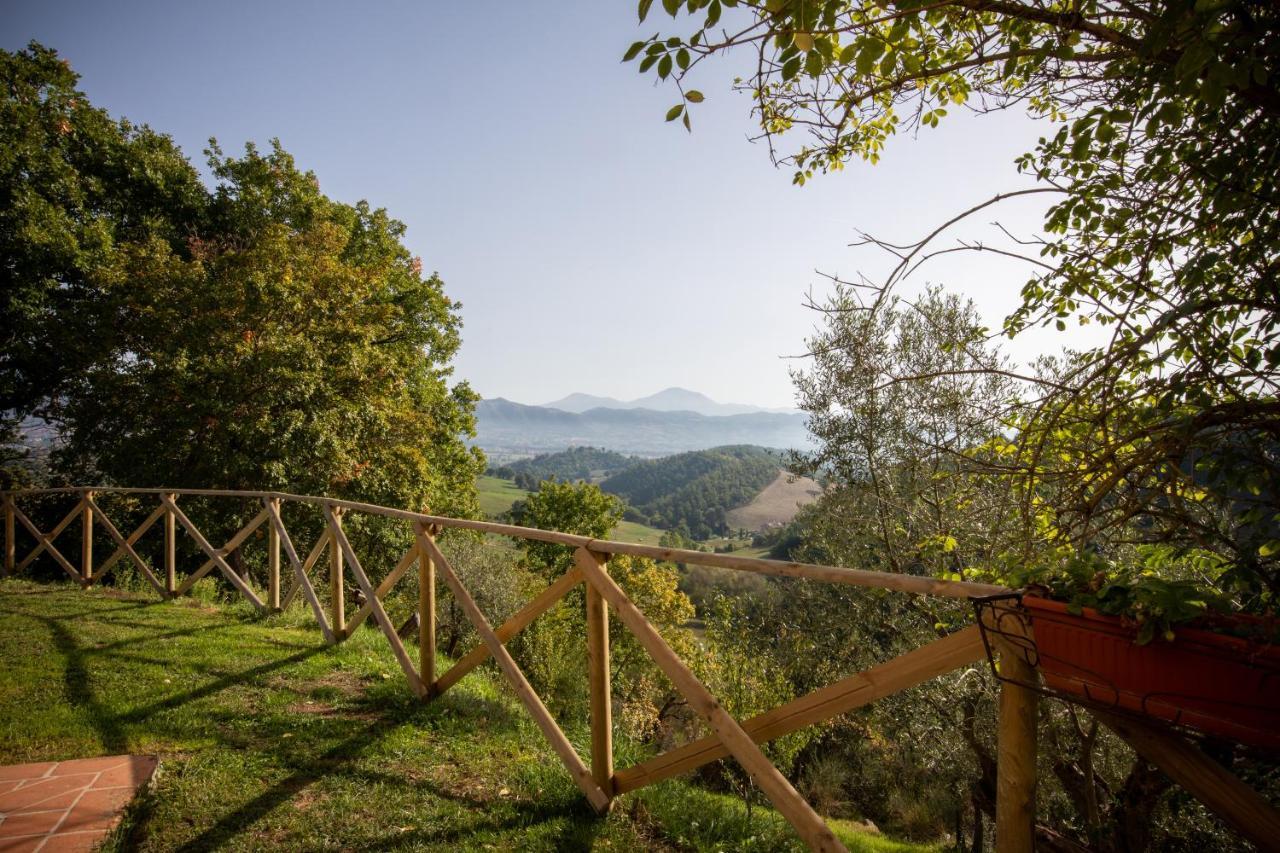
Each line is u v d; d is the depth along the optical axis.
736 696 4.99
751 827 3.17
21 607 6.93
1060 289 3.33
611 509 38.06
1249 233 2.52
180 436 14.29
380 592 5.19
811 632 8.90
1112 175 2.91
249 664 5.16
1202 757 1.48
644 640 2.91
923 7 2.23
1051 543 2.53
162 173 17.64
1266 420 1.86
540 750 3.88
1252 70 1.88
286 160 19.25
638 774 3.07
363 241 21.17
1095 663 1.60
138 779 3.12
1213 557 2.46
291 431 14.71
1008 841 1.79
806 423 8.97
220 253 17.69
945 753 7.52
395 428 18.19
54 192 14.87
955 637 1.96
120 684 4.59
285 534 6.81
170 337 14.47
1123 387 2.31
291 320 16.00
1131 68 2.39
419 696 4.52
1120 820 4.22
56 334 14.31
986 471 3.02
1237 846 4.33
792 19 2.12
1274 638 1.33
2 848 2.49
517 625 3.75
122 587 8.49
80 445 14.86
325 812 3.06
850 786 12.54
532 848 2.85
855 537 8.38
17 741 3.57
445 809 3.13
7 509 9.21
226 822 2.93
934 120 3.75
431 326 22.25
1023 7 2.28
